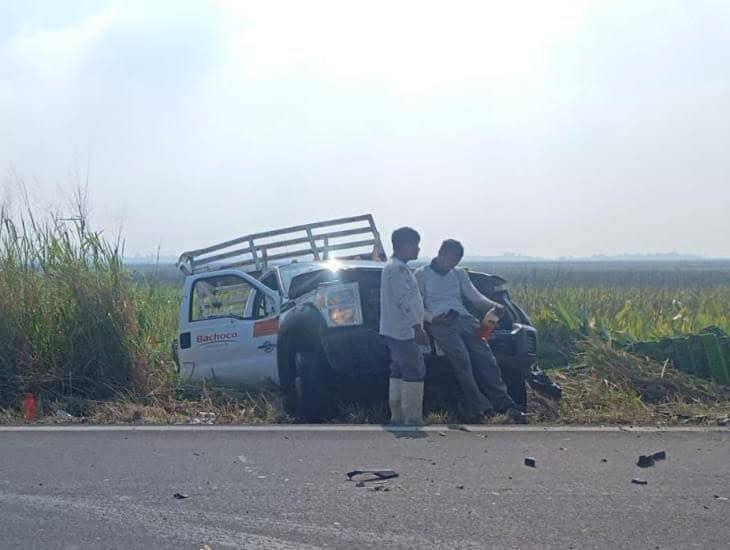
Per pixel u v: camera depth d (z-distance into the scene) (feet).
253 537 18.42
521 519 19.48
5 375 35.78
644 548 17.90
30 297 37.14
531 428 28.43
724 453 25.09
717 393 35.68
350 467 23.52
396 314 29.58
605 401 34.22
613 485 21.94
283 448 25.50
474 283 34.99
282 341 33.45
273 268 37.96
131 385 36.37
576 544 18.08
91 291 37.22
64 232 38.86
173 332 46.32
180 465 23.68
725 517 19.67
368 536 18.47
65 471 23.11
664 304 65.16
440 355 31.65
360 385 32.07
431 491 21.42
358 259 44.37
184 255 46.06
